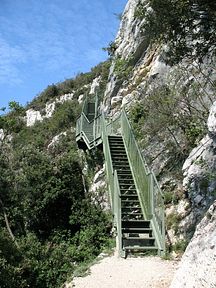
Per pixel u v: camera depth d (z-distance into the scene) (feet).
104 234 55.31
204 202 42.65
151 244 43.16
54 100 168.76
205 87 59.77
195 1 34.17
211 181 42.73
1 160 85.56
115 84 94.58
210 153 44.11
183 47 38.14
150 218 45.44
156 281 33.47
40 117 164.04
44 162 76.18
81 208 66.23
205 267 21.20
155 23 36.99
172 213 46.75
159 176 54.29
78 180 73.56
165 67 74.33
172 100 59.21
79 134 80.18
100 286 34.42
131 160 56.65
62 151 106.42
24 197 73.92
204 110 56.70
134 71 93.15
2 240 49.78
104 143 64.59
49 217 69.31
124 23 107.76
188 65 63.26
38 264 47.57
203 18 35.47
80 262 49.29
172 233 44.32
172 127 58.59
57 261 48.39
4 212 73.31
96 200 66.13
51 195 69.41
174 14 34.81
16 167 85.25
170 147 56.44
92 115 91.81
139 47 93.25
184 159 53.21
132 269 37.11
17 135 136.67
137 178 52.60
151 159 57.93
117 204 46.62
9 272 43.75
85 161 78.54
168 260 39.11
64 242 60.23
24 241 56.54
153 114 62.13
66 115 130.93
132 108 75.15
